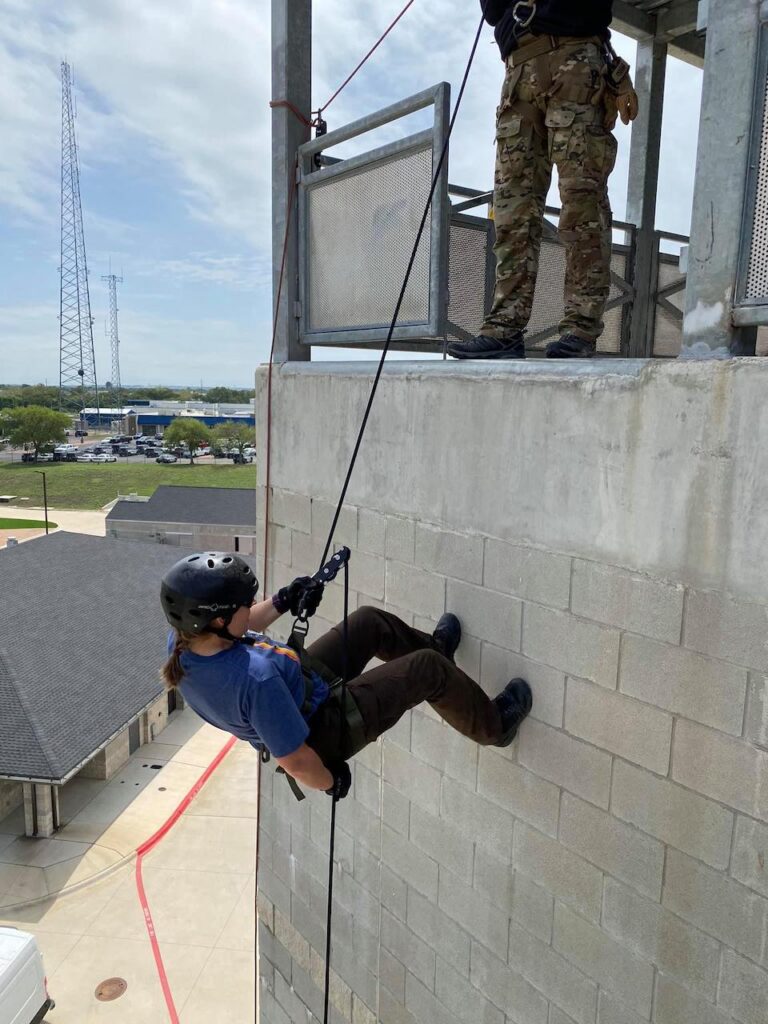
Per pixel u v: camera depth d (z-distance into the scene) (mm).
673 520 2383
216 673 2365
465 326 4496
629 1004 2750
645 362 2439
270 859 5449
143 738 21828
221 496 49531
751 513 2160
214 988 13211
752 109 2053
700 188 2211
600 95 3119
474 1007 3566
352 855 4434
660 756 2525
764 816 2230
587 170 3172
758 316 2102
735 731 2281
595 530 2658
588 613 2725
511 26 3246
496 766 3271
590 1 3035
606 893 2795
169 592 2322
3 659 20328
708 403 2236
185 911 15023
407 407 3535
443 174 3230
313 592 2695
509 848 3250
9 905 14992
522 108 3314
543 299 5020
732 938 2367
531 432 2877
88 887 15578
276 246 4492
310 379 4262
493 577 3137
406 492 3604
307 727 2369
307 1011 5152
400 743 3900
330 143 3975
